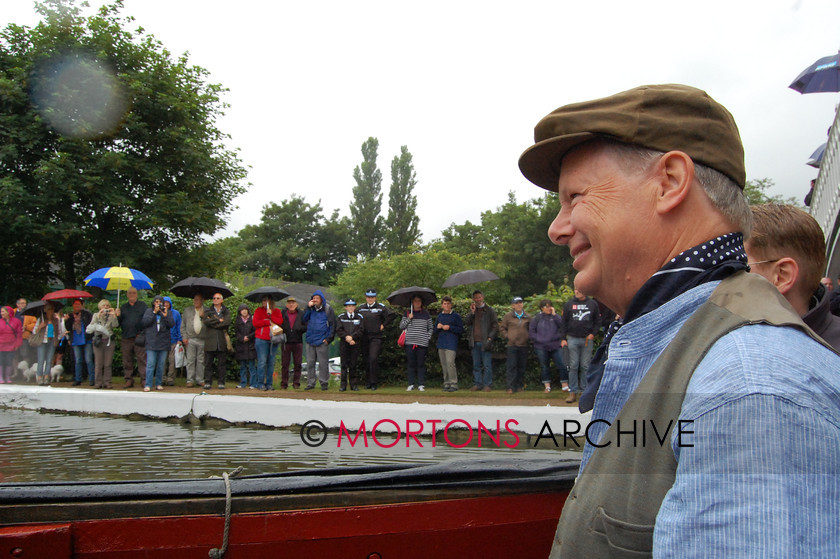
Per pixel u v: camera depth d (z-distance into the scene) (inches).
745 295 36.4
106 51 817.5
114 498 75.2
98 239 816.9
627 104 42.3
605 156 43.9
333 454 269.9
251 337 510.3
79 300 544.4
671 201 41.1
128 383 514.3
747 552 27.7
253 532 77.4
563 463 91.2
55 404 447.8
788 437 28.7
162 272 874.8
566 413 306.3
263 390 487.5
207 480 81.2
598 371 50.4
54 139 788.0
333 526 79.4
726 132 42.0
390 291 838.5
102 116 794.2
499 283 1200.2
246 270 2282.2
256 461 253.9
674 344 37.0
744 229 42.3
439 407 343.6
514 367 472.4
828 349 33.7
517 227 1582.2
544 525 84.6
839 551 27.6
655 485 35.8
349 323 486.9
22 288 816.3
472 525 82.6
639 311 41.2
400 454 263.9
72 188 768.9
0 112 777.6
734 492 29.0
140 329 514.9
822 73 447.2
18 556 70.1
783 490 28.1
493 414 310.7
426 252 861.2
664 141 41.4
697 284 38.9
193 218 847.1
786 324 33.5
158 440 317.4
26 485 77.0
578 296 422.3
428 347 542.6
